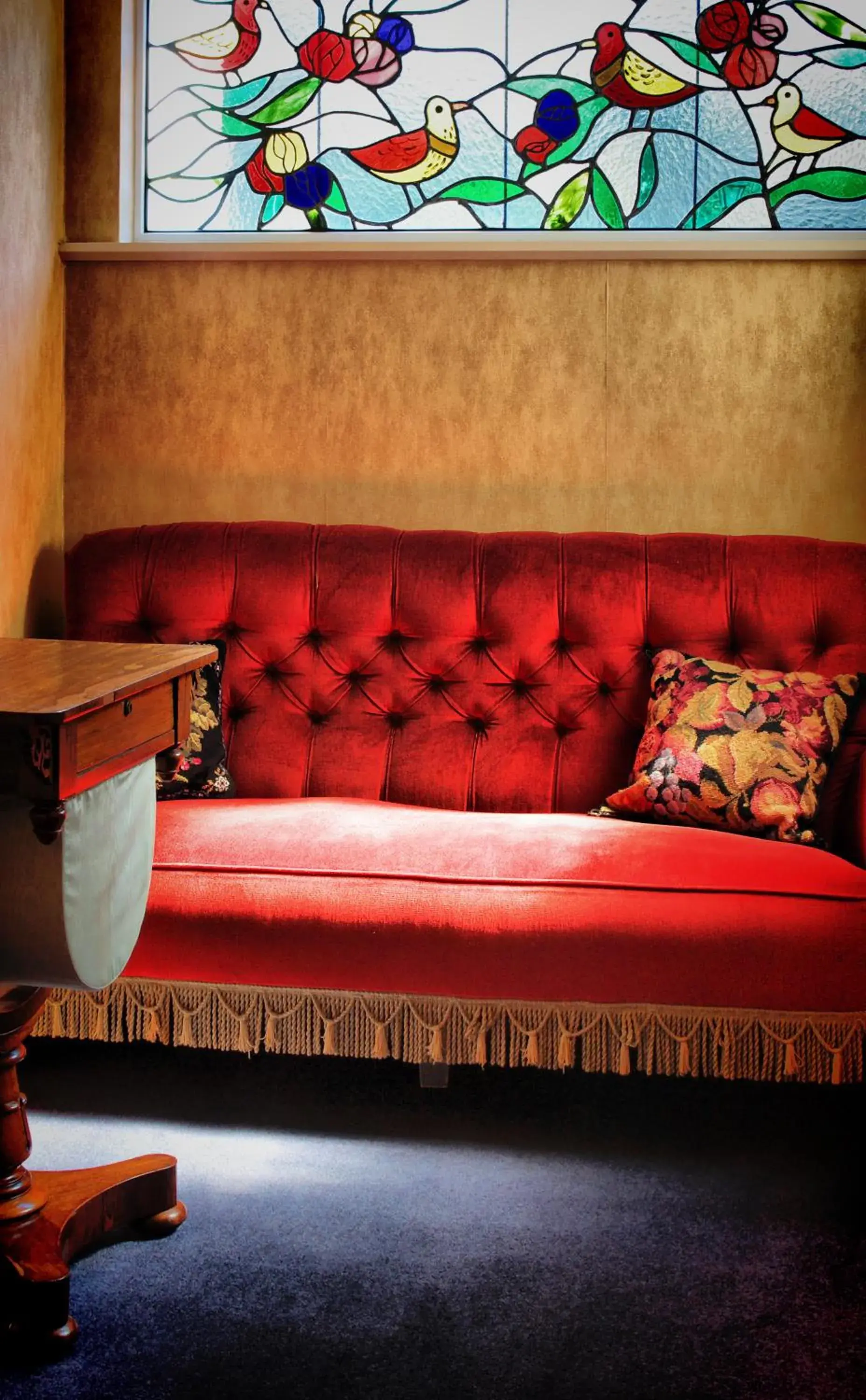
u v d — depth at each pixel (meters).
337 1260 1.64
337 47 2.86
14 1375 1.41
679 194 2.80
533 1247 1.67
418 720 2.48
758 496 2.76
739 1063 1.85
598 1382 1.40
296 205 2.88
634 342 2.75
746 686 2.26
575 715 2.45
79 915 1.45
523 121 2.82
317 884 1.92
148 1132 1.98
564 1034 1.88
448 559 2.51
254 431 2.84
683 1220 1.74
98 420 2.87
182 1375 1.41
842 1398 1.38
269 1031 1.94
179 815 2.16
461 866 1.93
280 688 2.53
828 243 2.68
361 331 2.80
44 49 2.73
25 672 1.52
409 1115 2.06
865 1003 1.81
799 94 2.78
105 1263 1.63
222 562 2.55
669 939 1.84
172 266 2.83
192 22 2.88
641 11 2.79
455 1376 1.41
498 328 2.77
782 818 2.12
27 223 2.67
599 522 2.79
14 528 2.66
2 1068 1.54
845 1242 1.69
